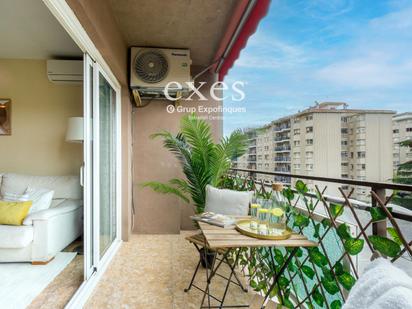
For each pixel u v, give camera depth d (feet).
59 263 8.58
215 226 5.77
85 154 7.06
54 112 11.93
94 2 5.82
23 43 10.30
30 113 11.85
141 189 12.10
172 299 6.64
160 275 7.95
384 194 3.84
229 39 9.91
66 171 11.94
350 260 4.29
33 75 11.85
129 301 6.51
